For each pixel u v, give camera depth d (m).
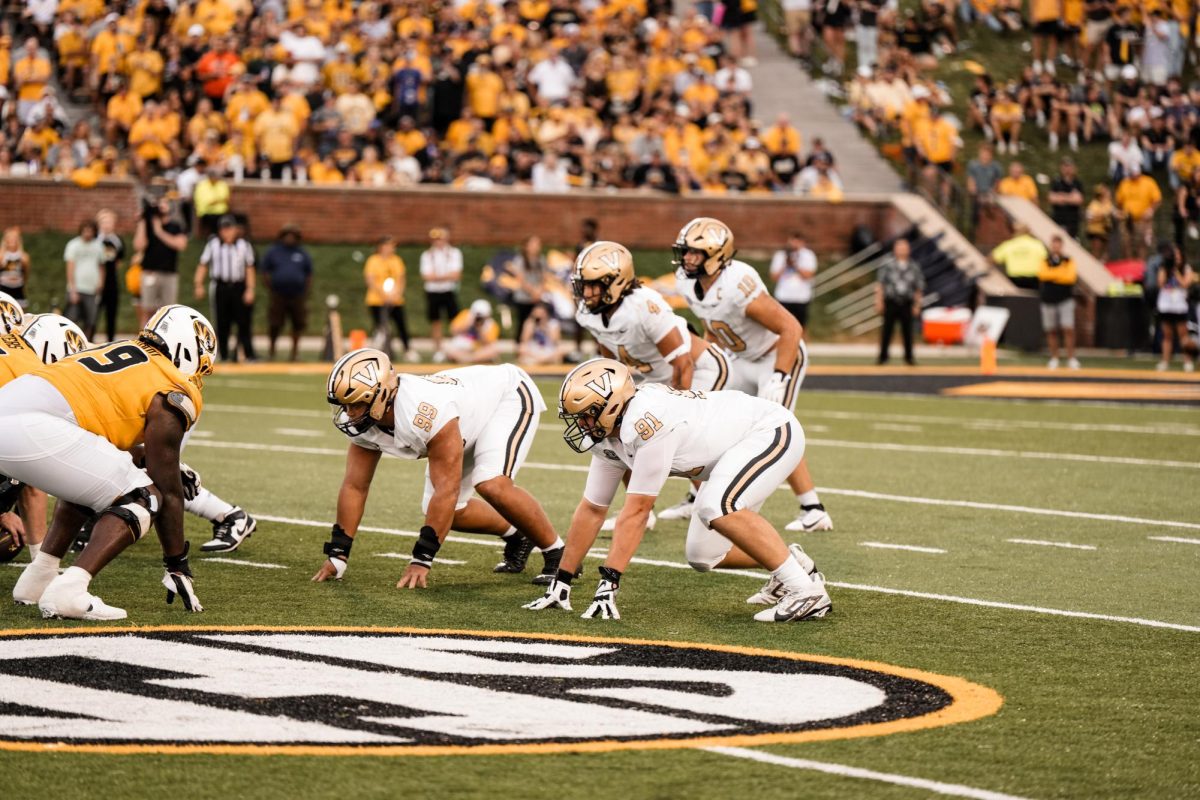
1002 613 22.06
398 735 15.30
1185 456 40.97
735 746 15.13
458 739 15.19
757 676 18.03
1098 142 103.69
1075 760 14.98
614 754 14.80
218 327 66.50
